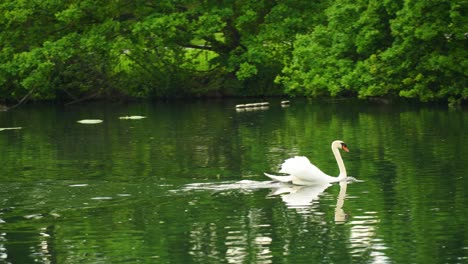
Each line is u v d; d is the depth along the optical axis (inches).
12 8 2209.6
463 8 1720.0
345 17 1870.1
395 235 766.5
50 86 2182.6
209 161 1181.7
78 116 1851.6
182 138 1434.5
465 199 892.6
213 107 1974.7
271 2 2290.8
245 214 852.0
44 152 1307.8
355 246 735.7
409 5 1718.8
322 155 1212.5
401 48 1748.3
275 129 1518.2
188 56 2405.3
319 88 1914.4
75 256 726.5
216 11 2187.5
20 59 2128.4
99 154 1270.9
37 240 775.7
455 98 1829.5
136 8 2260.1
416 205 874.1
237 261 703.1
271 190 966.4
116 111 1943.9
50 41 2160.4
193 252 729.6
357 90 1852.9
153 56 2218.3
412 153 1188.5
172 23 2132.1
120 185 1000.2
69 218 847.1
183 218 840.3
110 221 833.5
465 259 693.9
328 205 884.6
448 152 1184.2
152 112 1898.4
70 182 1025.5
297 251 724.7
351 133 1422.2
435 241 745.0
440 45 1780.3
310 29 2186.3
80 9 2185.0
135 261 709.9
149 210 874.1
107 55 2198.6
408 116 1630.2
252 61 2142.0
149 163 1173.7
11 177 1074.1
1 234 796.6
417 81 1798.7
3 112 2011.6
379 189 957.2
